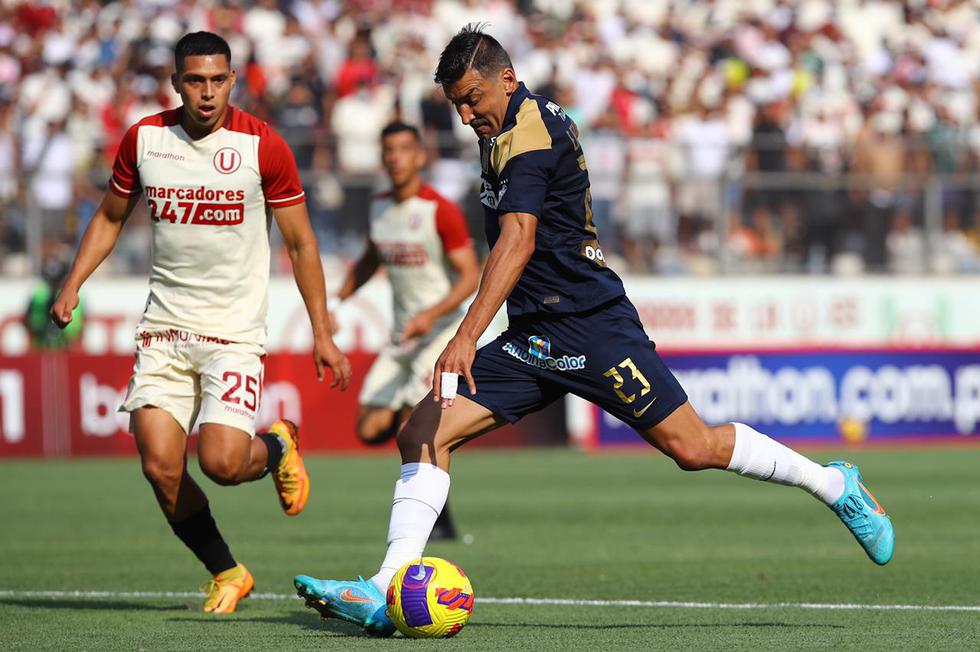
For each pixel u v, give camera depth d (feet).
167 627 66.85
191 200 69.87
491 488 155.63
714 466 65.00
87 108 246.47
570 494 148.97
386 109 251.19
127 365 196.54
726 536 112.88
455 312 115.14
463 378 64.44
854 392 211.82
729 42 288.10
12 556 101.40
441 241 113.29
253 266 71.56
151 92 253.44
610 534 114.52
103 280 217.36
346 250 221.66
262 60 266.98
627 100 268.62
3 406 192.24
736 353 208.13
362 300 221.87
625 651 56.95
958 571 90.33
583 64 277.85
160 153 69.87
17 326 213.87
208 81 67.87
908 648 57.82
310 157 222.48
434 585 60.59
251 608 75.10
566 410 212.02
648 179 232.53
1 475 171.01
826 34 296.30
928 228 239.30
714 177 234.17
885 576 88.12
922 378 213.46
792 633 63.16
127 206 71.67
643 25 297.94
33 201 214.28
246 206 70.44
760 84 278.87
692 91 270.26
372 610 61.36
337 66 266.98
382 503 141.59
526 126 61.11
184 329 71.00
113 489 154.20
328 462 192.03
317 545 108.06
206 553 73.20
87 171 218.59
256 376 71.46
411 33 277.64
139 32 267.18
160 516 129.49
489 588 83.35
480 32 62.44
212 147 69.82
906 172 239.09
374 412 115.85
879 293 236.84
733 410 207.72
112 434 195.72
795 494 149.28
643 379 62.95
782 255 236.02
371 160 225.35
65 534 115.85
